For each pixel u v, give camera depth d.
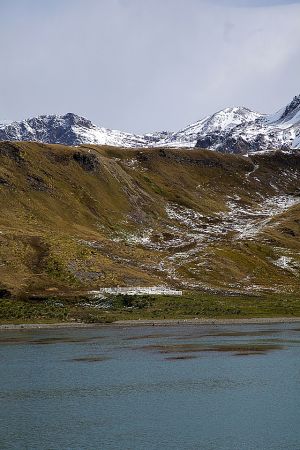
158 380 85.06
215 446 56.75
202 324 160.62
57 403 72.56
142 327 153.62
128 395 76.25
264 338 129.00
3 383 83.81
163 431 61.25
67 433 60.88
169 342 123.06
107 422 64.50
